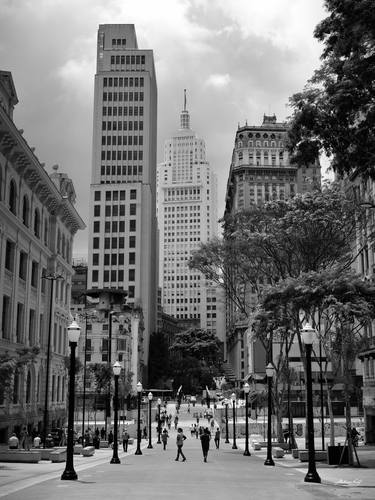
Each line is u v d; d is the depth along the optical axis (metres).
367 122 20.22
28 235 55.16
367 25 18.97
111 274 164.12
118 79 177.12
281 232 40.72
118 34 186.50
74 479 23.00
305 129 21.48
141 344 146.62
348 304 31.28
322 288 32.84
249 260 45.94
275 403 53.94
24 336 54.97
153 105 188.38
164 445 55.62
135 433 81.88
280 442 51.28
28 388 57.16
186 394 163.38
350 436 32.41
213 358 173.62
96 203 168.12
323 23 20.33
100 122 175.38
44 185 58.81
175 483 22.23
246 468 31.81
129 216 166.75
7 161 49.25
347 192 42.12
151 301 175.75
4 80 53.00
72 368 23.16
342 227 39.53
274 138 174.50
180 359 165.00
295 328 42.59
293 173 170.50
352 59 20.06
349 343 34.19
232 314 179.25
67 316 71.81
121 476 25.23
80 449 42.41
